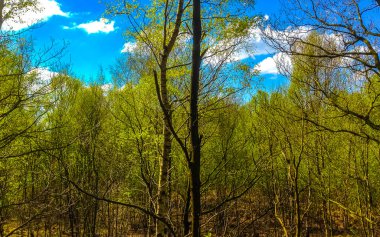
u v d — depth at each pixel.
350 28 6.20
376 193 11.75
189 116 2.12
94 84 17.62
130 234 17.69
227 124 11.47
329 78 8.96
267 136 11.52
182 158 8.82
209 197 16.02
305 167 12.14
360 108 8.79
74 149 14.15
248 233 14.49
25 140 8.98
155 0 7.76
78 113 16.38
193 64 2.06
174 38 7.34
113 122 14.48
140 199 13.03
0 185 9.46
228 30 7.01
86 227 16.27
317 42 8.37
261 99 11.50
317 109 9.98
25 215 10.77
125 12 7.59
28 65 6.79
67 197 12.09
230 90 7.00
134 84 12.34
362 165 10.73
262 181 12.91
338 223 17.70
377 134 9.62
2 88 6.95
